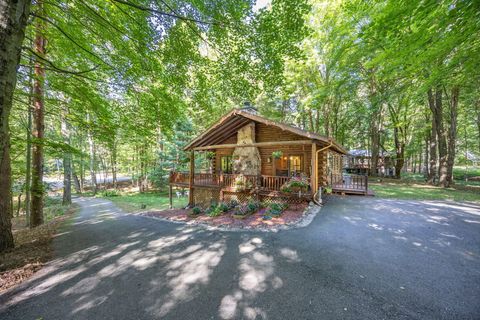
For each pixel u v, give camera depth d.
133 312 2.61
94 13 4.41
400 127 19.53
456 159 28.52
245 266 3.66
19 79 5.79
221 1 4.06
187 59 5.37
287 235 5.08
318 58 16.75
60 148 6.82
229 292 2.93
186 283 3.21
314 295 2.79
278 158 10.41
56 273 3.65
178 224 7.06
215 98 7.06
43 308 2.73
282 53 5.01
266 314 2.47
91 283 3.31
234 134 11.51
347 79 14.70
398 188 12.62
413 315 2.38
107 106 6.57
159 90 6.14
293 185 7.98
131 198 17.50
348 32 12.18
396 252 3.97
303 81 19.17
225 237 5.25
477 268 3.36
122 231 6.36
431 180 15.15
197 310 2.60
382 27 5.51
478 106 16.91
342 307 2.54
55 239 5.64
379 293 2.78
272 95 6.25
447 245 4.24
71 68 5.99
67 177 16.14
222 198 9.71
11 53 2.88
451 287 2.87
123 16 4.66
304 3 4.29
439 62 6.60
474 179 19.16
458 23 4.79
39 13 4.78
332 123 22.98
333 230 5.27
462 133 24.62
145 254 4.40
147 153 21.38
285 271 3.43
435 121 14.85
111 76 5.89
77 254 4.50
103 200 17.23
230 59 5.32
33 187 7.66
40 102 7.22
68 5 4.68
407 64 7.54
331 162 13.69
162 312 2.59
